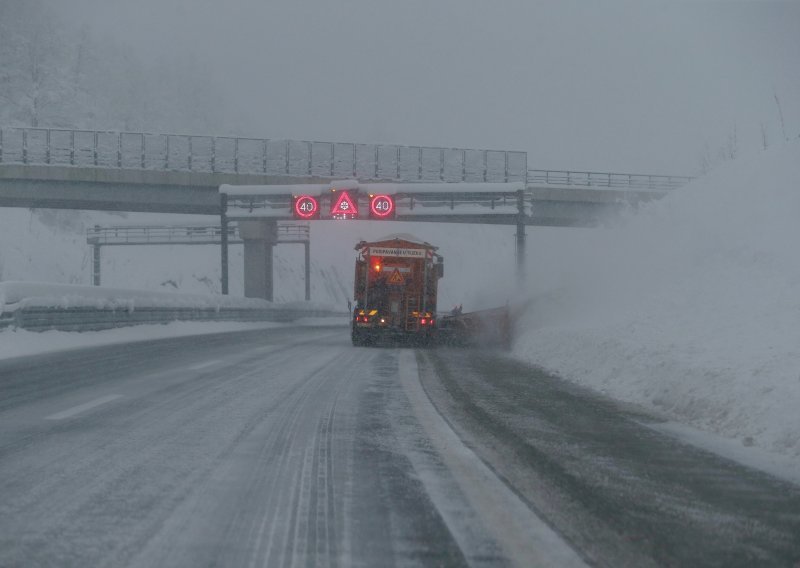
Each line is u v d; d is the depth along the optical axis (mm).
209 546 10609
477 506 12695
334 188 90688
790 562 10133
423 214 90688
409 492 13570
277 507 12586
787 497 13469
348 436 18891
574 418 22156
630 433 19750
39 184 109750
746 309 33375
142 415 21719
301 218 92812
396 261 60031
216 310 91125
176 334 72750
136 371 34125
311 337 73250
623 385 28125
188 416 21641
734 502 13078
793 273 36250
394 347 59250
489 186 90125
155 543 10688
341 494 13422
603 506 12695
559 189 114812
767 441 18000
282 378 32312
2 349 43875
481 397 26844
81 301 56562
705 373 23797
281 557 10195
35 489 13477
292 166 113688
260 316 111875
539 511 12383
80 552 10258
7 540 10711
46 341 49594
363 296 59938
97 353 44250
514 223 94562
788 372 21562
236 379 31500
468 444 17969
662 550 10523
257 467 15430
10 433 18812
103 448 17078
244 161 113625
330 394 27141
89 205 114000
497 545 10727
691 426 20984
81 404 23734
